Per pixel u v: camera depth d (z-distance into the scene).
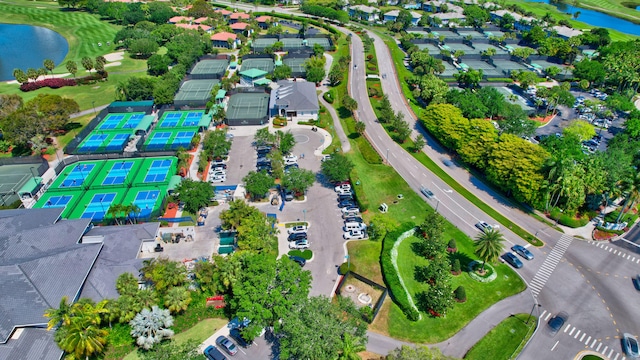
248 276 75.12
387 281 88.38
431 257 96.50
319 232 104.88
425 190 121.44
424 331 80.19
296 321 67.19
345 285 89.56
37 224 90.75
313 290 87.94
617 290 90.81
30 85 182.12
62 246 85.88
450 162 137.50
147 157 135.50
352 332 70.06
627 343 77.69
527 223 110.81
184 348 70.50
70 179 122.88
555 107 173.25
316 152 140.38
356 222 106.38
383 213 112.62
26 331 71.19
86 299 73.44
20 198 112.75
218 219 108.56
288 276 75.62
